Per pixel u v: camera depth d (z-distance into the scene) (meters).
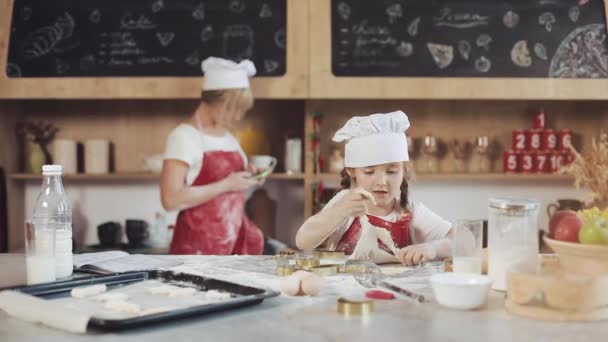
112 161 3.82
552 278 1.29
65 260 1.69
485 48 3.53
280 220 3.81
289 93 3.46
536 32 3.55
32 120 3.82
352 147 2.11
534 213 1.52
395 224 2.05
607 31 3.56
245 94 3.14
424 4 3.55
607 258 1.42
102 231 3.62
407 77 3.48
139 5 3.55
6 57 3.52
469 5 3.56
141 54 3.52
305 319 1.30
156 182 3.84
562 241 1.48
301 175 3.56
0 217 3.64
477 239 1.58
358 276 1.61
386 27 3.53
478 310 1.37
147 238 3.66
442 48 3.52
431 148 3.68
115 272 1.67
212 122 3.16
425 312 1.35
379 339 1.16
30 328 1.26
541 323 1.27
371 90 3.46
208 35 3.53
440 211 3.84
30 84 3.49
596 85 3.51
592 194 2.53
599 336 1.18
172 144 3.07
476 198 3.84
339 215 1.96
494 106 3.83
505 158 3.73
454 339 1.16
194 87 3.48
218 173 3.12
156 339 1.18
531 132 3.70
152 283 1.58
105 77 3.49
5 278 1.73
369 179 2.09
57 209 1.69
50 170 1.71
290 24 3.48
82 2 3.55
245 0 3.54
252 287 1.44
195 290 1.48
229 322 1.28
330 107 3.81
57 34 3.53
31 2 3.56
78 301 1.41
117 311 1.31
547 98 3.50
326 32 3.47
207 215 3.11
